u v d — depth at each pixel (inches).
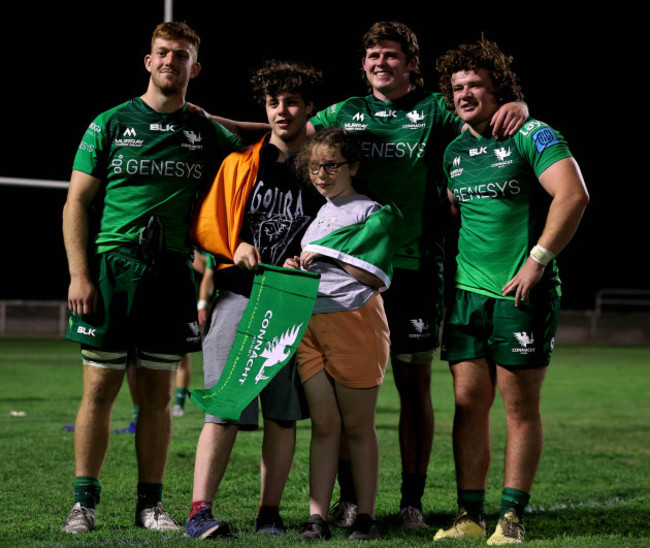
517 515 143.4
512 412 147.0
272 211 150.9
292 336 140.3
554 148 142.6
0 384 439.2
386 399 408.8
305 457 236.7
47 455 227.9
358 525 143.9
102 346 148.9
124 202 151.0
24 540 136.4
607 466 239.9
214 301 152.5
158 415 152.1
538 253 140.9
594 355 820.0
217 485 142.3
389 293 170.9
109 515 160.9
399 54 172.1
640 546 137.6
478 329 149.3
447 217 171.3
